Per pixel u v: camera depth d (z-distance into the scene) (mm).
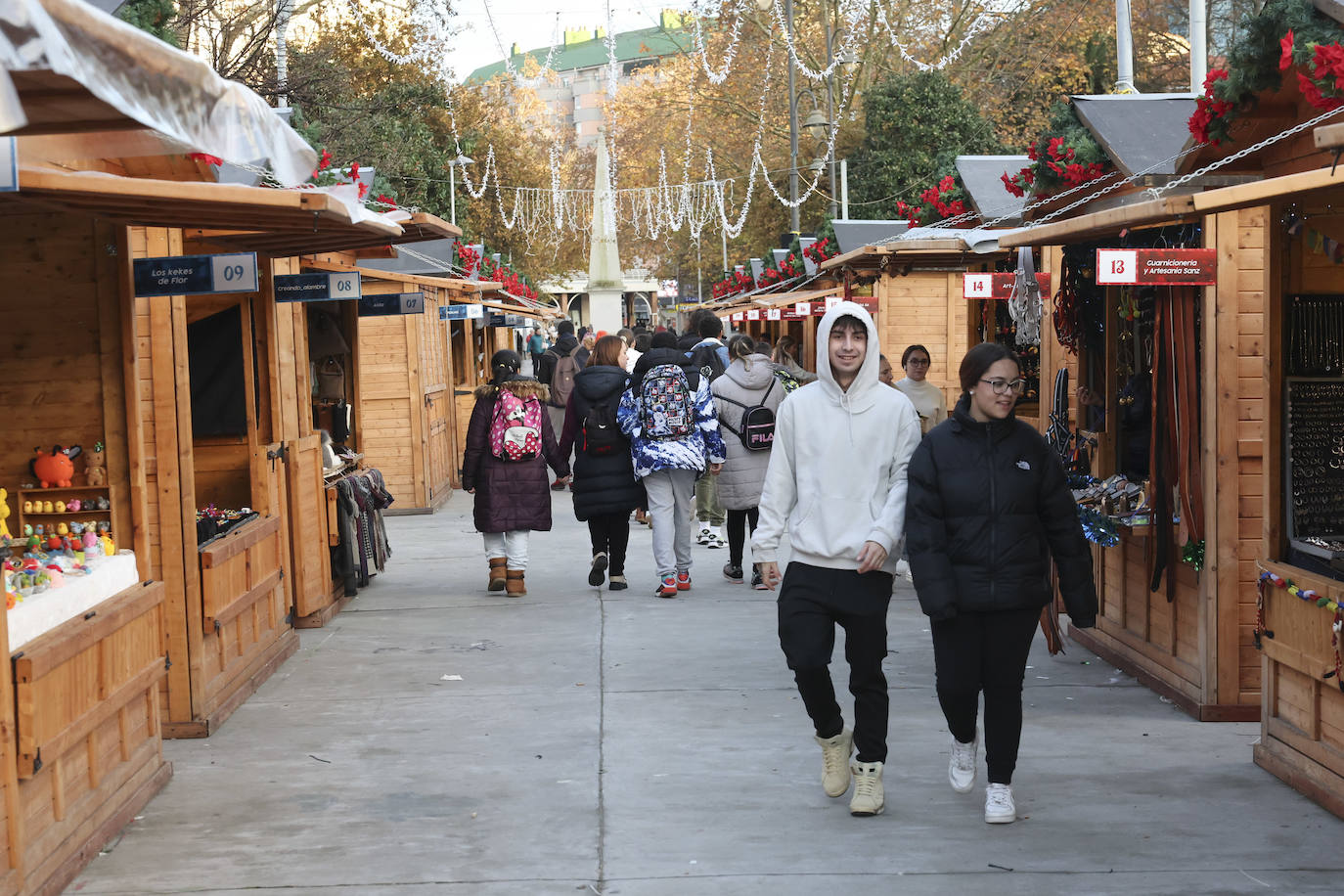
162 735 6523
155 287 6086
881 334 14734
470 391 21312
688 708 6941
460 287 17609
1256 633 5875
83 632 4891
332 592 9914
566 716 6820
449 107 31031
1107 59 32562
